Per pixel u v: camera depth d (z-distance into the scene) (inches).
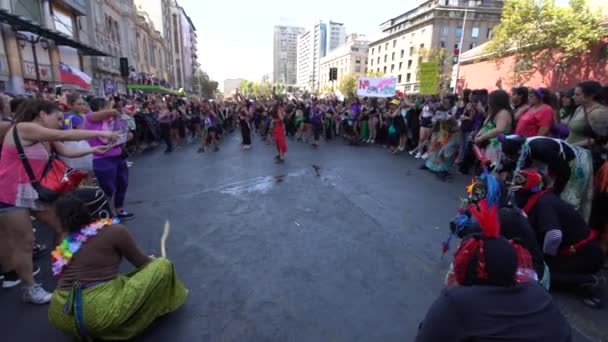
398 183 253.0
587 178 123.0
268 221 180.1
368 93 577.6
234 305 109.6
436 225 173.3
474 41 2514.8
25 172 106.9
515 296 48.6
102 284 89.2
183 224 177.2
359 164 323.0
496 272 48.5
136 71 1568.7
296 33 7519.7
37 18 740.7
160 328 99.0
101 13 1165.1
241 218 184.7
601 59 655.1
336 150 411.5
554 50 736.3
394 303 110.3
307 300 112.0
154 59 2037.4
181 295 108.1
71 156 123.8
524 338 45.6
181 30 3257.9
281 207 201.8
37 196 109.0
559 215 105.0
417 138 374.0
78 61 914.7
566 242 108.5
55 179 113.4
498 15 2458.2
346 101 559.2
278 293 116.0
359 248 148.3
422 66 447.5
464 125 279.3
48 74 732.7
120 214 184.9
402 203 207.5
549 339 46.5
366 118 470.0
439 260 137.6
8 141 105.7
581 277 109.0
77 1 912.3
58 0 818.2
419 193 227.9
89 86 829.2
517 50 783.1
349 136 478.6
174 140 483.2
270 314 105.2
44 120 115.7
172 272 103.4
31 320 104.3
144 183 260.4
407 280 123.3
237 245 152.1
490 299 48.3
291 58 7568.9
